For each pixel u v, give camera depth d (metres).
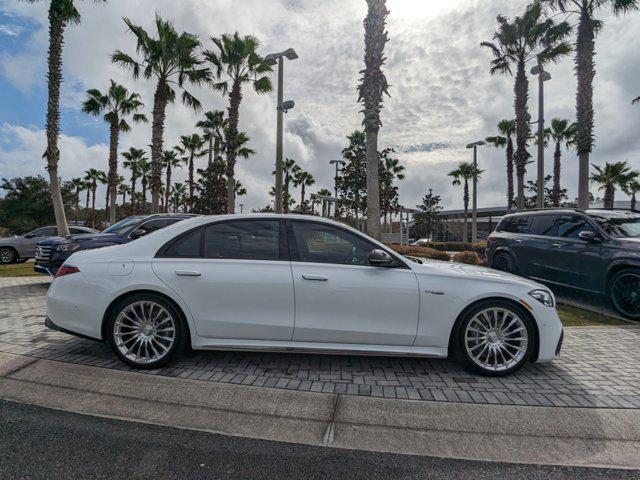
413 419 3.03
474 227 29.91
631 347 4.78
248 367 3.99
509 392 3.47
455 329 3.83
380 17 11.35
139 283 3.76
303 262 3.85
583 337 5.20
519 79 22.94
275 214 4.07
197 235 3.98
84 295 3.83
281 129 15.16
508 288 3.80
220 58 21.41
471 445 2.75
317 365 4.09
